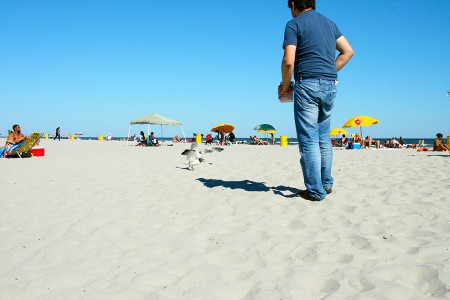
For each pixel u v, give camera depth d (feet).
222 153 42.80
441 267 6.82
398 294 5.91
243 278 6.99
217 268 7.52
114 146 74.59
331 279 6.61
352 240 8.76
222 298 6.25
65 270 7.65
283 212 11.58
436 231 9.18
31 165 27.48
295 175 19.34
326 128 13.41
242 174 20.81
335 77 12.81
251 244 8.83
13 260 8.30
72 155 41.86
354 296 5.91
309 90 12.44
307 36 12.42
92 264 7.97
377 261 7.37
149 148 64.64
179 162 30.07
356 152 48.80
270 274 6.98
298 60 12.74
